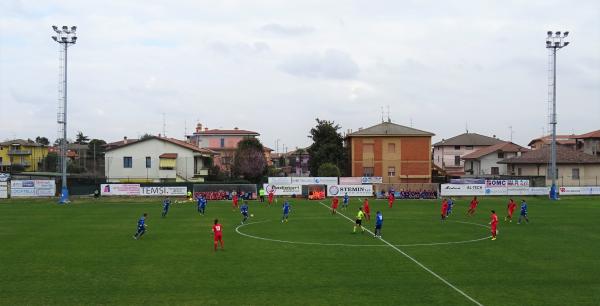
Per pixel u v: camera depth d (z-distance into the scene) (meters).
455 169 143.62
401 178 102.25
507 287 24.77
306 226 47.16
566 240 38.75
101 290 24.19
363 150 102.56
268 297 23.11
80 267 29.09
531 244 36.94
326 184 84.12
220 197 79.88
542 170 98.31
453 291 24.05
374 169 102.50
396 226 47.19
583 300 22.61
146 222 50.00
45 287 24.73
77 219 52.53
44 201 75.31
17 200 76.62
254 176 107.50
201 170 107.31
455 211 61.31
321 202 75.19
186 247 35.62
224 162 131.12
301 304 22.05
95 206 67.94
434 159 157.75
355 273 27.64
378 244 36.94
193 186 80.88
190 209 64.12
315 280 26.11
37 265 29.64
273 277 26.72
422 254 33.09
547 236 40.78
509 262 30.52
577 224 48.25
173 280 26.08
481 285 25.14
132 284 25.31
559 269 28.59
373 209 64.31
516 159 102.69
